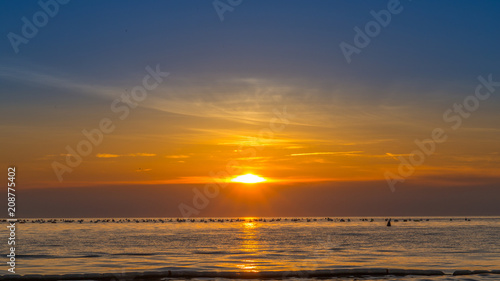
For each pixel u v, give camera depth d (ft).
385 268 137.49
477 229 459.32
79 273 130.21
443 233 373.81
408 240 283.59
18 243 262.67
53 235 357.61
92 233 394.11
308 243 261.85
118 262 161.17
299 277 125.39
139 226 617.62
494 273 131.13
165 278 123.34
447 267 147.64
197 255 188.14
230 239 302.45
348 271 129.18
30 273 133.80
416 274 129.70
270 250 213.25
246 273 125.59
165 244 254.27
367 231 422.82
